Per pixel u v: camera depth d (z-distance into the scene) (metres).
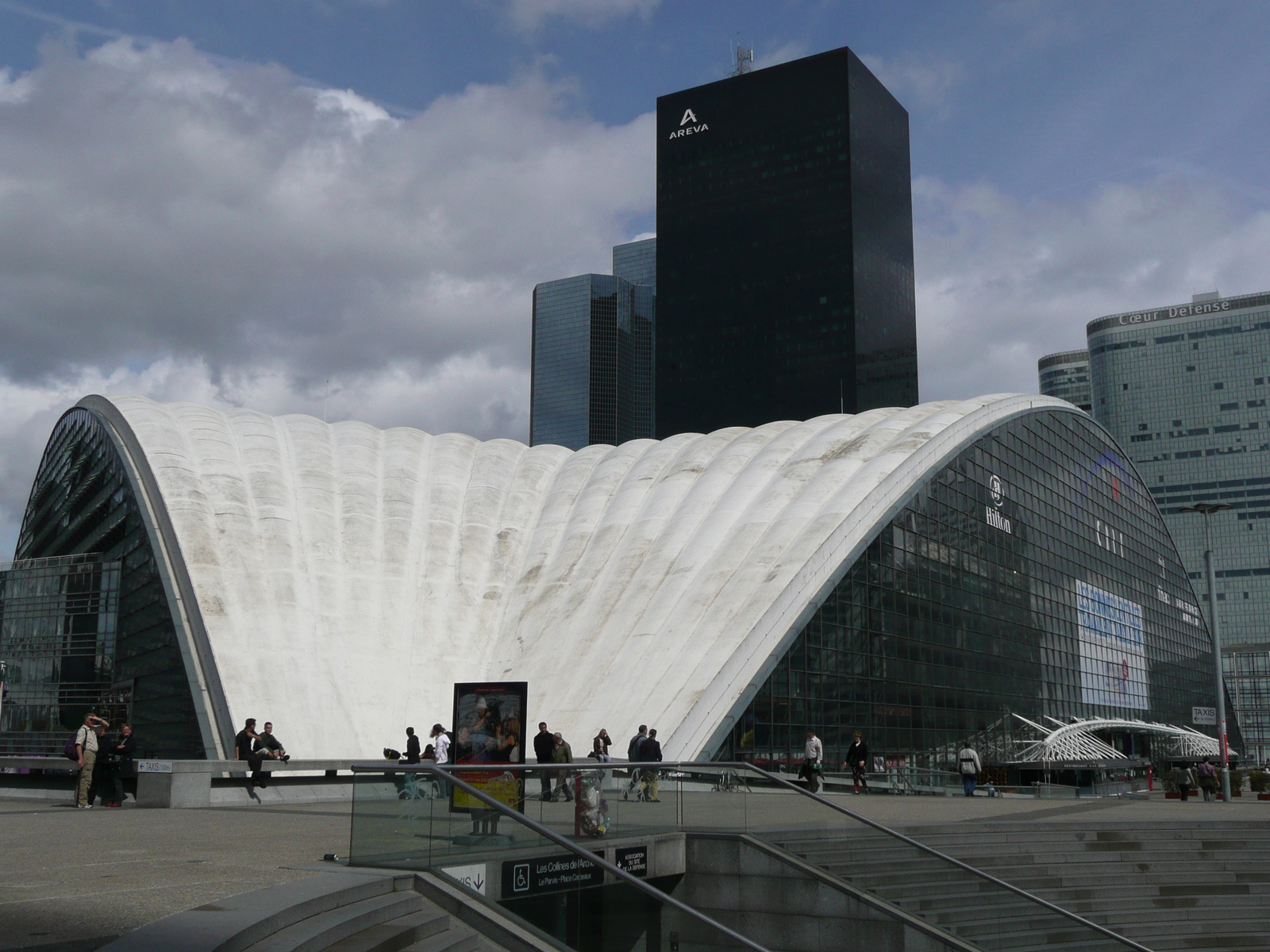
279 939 9.55
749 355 177.12
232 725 40.34
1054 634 65.75
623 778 18.64
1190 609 94.88
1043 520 65.69
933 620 51.25
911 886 18.12
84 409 57.22
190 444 51.97
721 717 38.22
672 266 184.62
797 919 18.84
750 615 41.94
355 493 54.38
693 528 49.88
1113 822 23.73
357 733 42.91
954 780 40.03
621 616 45.94
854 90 178.75
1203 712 41.03
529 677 45.31
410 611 49.59
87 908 10.64
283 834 18.62
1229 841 22.92
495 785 15.70
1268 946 19.50
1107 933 17.50
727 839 19.56
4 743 52.16
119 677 48.59
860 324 172.00
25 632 52.66
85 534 55.94
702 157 185.50
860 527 46.69
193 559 45.06
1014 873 20.97
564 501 56.84
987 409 59.25
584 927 15.03
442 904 12.87
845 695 43.59
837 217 174.75
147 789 27.00
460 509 56.34
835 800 33.06
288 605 45.84
